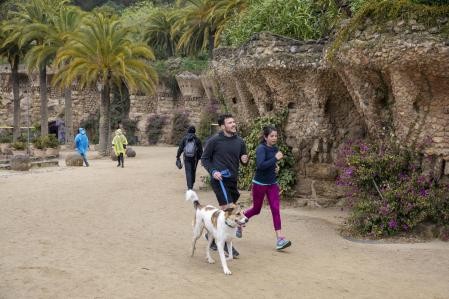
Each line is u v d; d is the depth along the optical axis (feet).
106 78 89.92
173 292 17.40
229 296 17.16
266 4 40.75
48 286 17.66
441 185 27.25
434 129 26.91
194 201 22.06
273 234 27.37
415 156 27.71
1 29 101.40
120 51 90.22
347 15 34.91
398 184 27.50
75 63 88.22
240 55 38.34
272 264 21.26
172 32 127.44
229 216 19.69
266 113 37.88
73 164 70.13
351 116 34.91
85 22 94.07
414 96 26.58
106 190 43.55
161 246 24.06
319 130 35.12
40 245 23.77
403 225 26.76
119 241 24.97
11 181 49.93
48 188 44.55
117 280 18.54
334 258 22.58
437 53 24.23
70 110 110.63
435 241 25.91
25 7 104.58
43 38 100.48
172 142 125.70
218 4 94.99
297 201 36.52
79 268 19.94
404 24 25.29
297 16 37.93
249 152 39.68
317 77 33.63
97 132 137.08
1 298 16.39
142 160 81.20
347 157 29.19
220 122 22.97
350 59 27.78
